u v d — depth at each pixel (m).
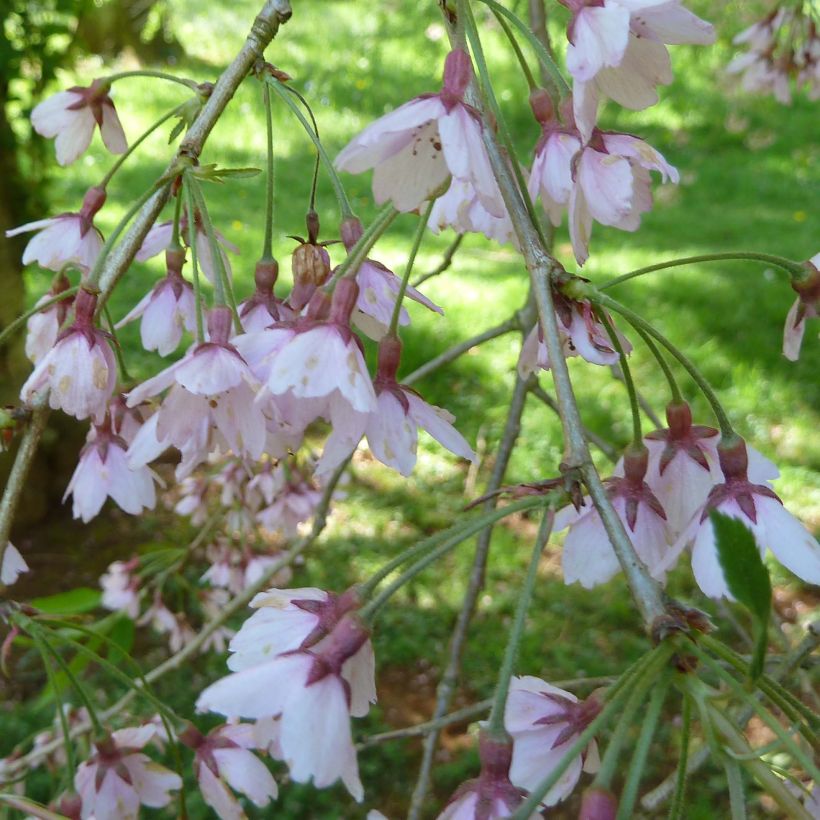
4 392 0.70
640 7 0.19
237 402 0.20
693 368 0.20
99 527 0.76
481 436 0.84
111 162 1.33
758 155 1.58
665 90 1.69
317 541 0.75
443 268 0.36
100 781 0.26
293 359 0.19
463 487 0.82
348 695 0.17
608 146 0.21
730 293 1.10
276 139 1.48
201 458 0.21
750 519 0.19
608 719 0.16
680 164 1.54
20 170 0.70
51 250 0.25
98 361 0.22
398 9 1.71
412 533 0.77
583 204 0.21
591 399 0.91
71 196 1.18
